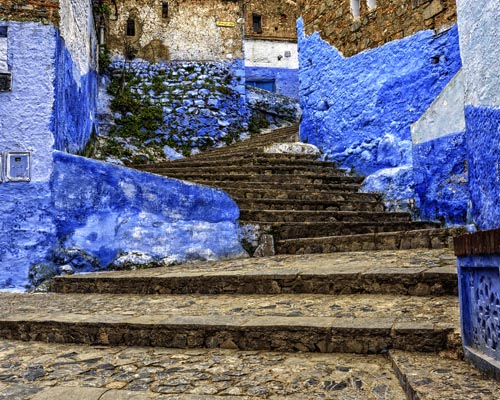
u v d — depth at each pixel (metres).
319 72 9.12
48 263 5.02
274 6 17.77
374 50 7.79
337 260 4.59
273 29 17.66
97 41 11.22
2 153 5.06
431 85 6.72
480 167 4.53
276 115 13.87
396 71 7.33
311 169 8.01
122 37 12.38
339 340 2.83
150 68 12.43
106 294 4.57
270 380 2.46
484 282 2.11
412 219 6.60
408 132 7.00
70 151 6.31
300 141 9.64
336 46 8.70
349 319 2.98
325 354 2.82
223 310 3.50
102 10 11.86
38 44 5.27
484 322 2.14
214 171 7.78
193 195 5.66
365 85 7.95
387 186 7.08
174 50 12.70
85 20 8.02
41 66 5.25
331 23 8.84
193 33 12.88
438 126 6.24
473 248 2.13
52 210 5.09
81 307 3.95
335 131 8.60
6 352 3.16
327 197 6.94
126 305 3.94
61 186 5.14
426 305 3.18
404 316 2.96
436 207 6.21
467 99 4.81
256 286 4.05
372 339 2.77
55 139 5.27
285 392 2.30
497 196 4.15
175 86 12.35
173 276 4.38
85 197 5.23
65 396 2.36
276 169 7.88
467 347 2.34
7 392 2.43
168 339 3.17
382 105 7.55
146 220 5.44
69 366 2.84
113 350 3.14
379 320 2.91
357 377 2.44
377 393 2.23
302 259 4.96
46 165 5.13
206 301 3.88
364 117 7.91
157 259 5.41
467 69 4.77
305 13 9.62
